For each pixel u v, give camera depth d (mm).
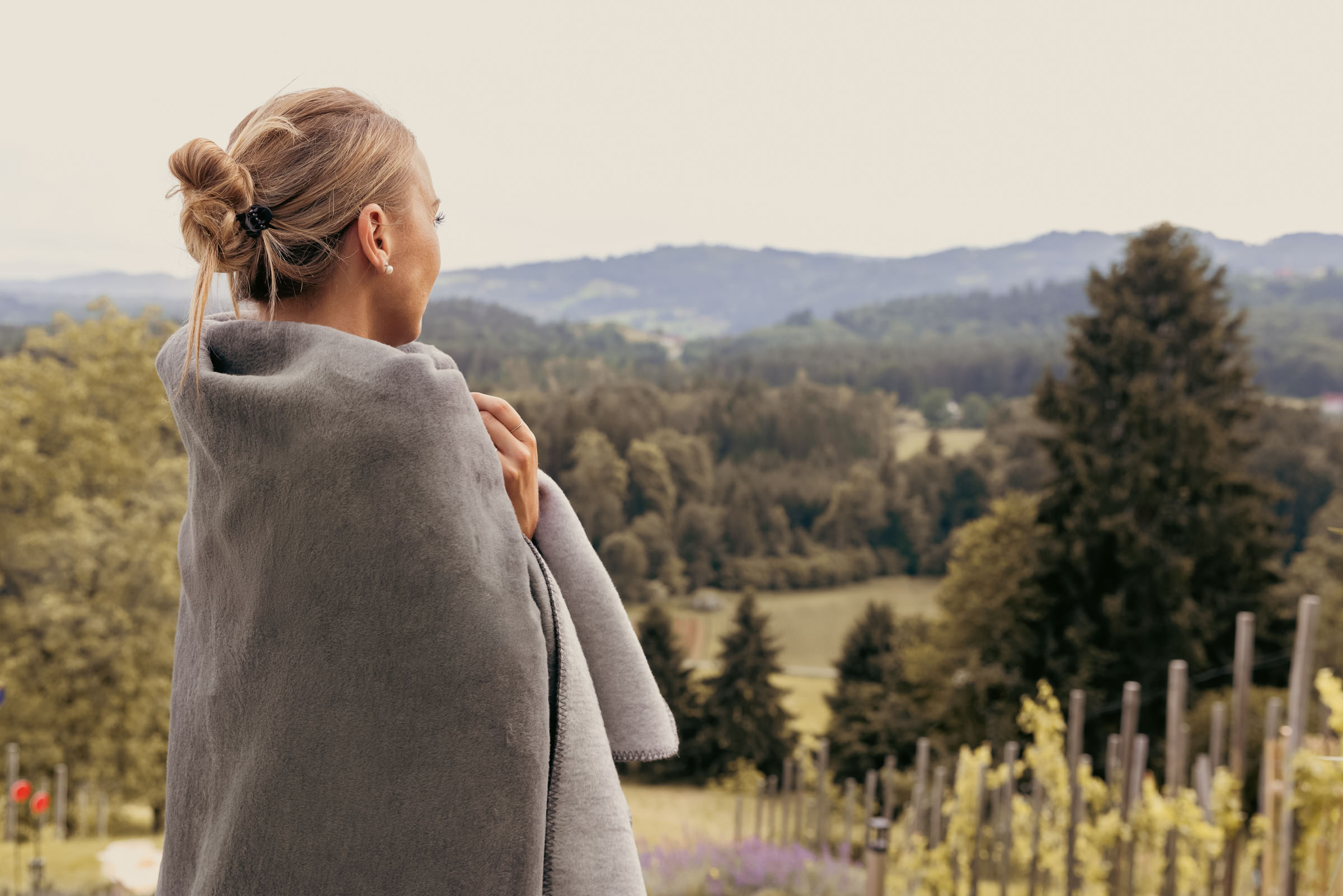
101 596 22984
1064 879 7043
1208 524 29547
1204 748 24000
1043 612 30125
